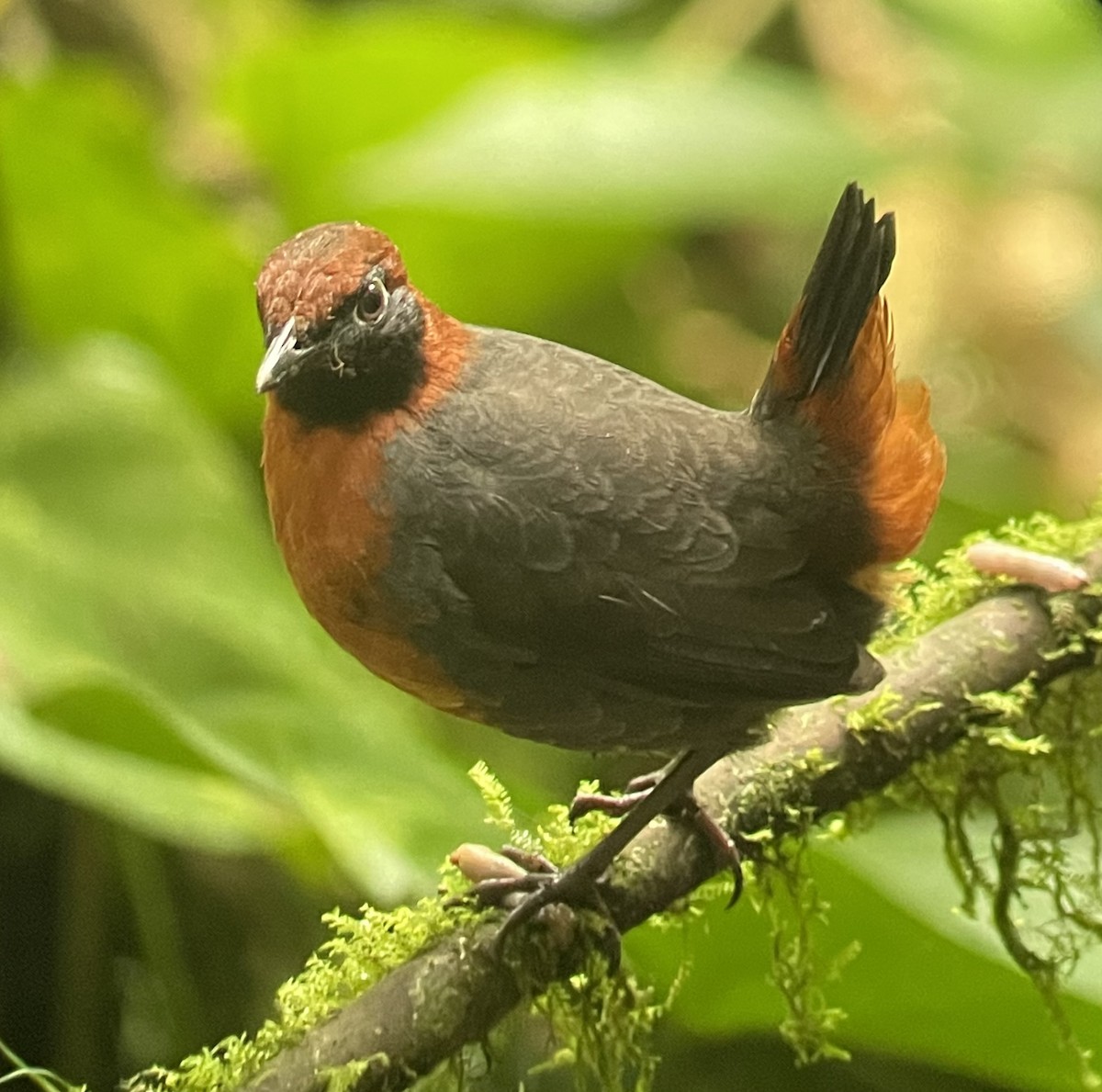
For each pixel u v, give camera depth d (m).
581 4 6.72
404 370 5.05
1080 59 5.76
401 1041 5.01
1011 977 5.09
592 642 5.04
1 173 5.28
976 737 5.08
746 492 5.04
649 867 5.05
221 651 5.18
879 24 6.25
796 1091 5.23
